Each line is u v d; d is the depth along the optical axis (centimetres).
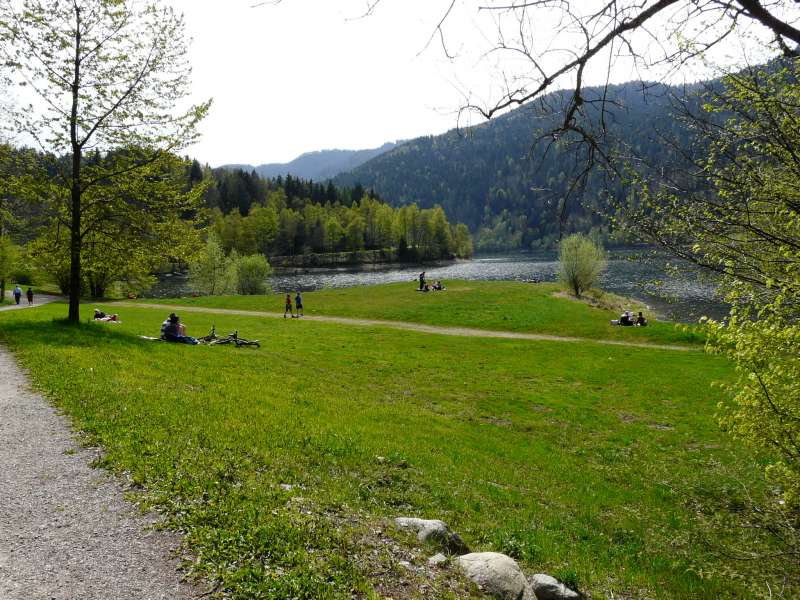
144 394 1236
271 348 2567
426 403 1816
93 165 2250
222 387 1459
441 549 728
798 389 699
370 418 1448
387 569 627
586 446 1507
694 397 2041
